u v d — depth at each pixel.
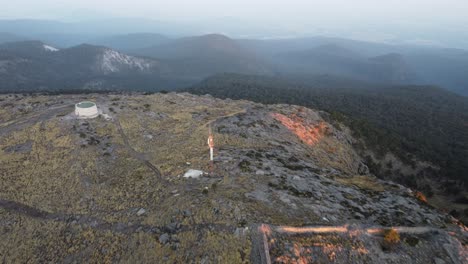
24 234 27.64
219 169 35.31
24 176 36.31
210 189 29.44
